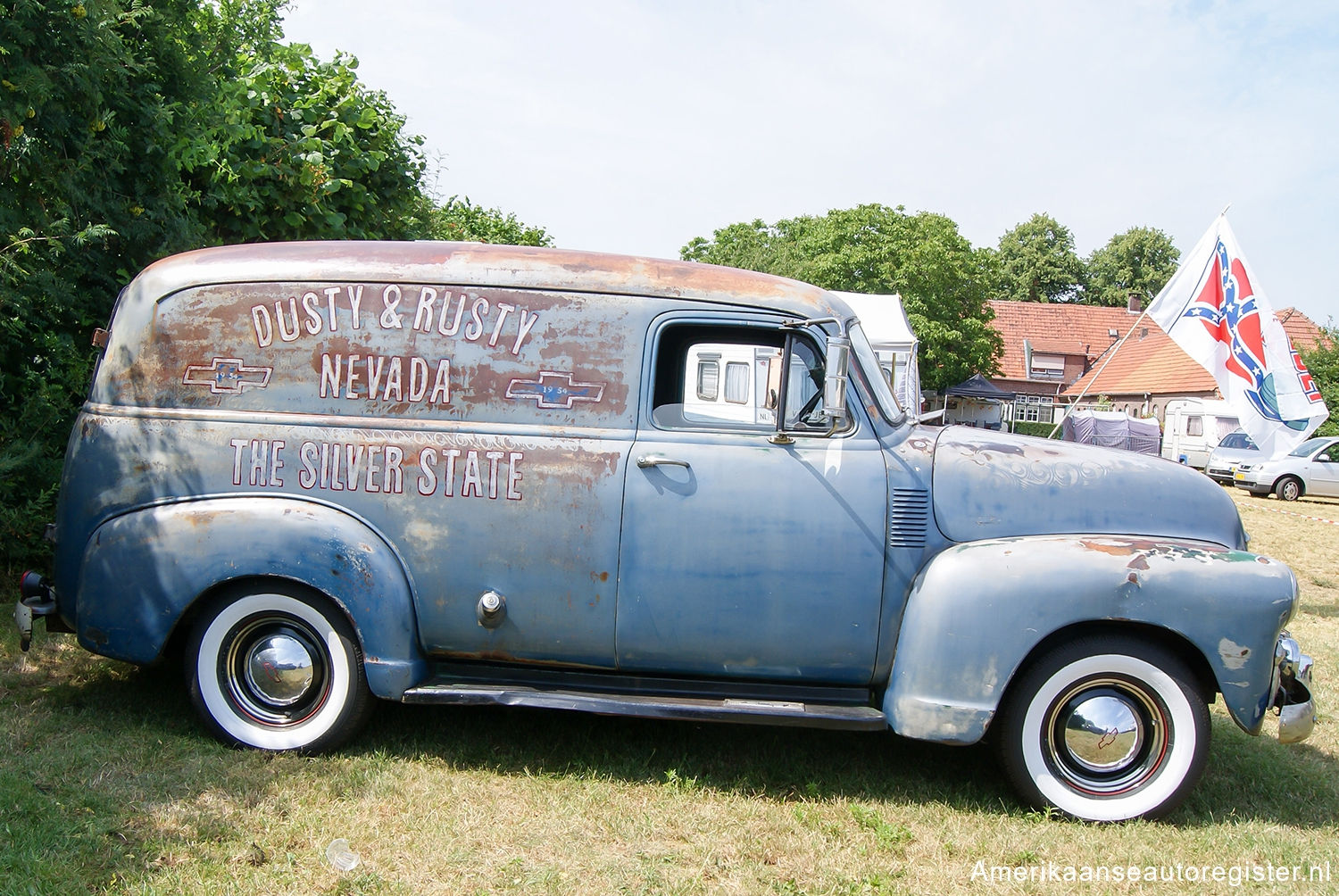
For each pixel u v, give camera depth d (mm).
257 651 3611
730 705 3477
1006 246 66812
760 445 3559
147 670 4324
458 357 3637
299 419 3643
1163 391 34875
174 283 3783
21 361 5230
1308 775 3945
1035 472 3643
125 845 2760
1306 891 2965
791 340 3615
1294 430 8414
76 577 3713
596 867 2859
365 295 3689
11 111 4230
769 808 3373
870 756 3957
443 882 2734
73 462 3754
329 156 7664
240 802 3096
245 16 7586
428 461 3576
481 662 3695
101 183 4949
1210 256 8633
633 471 3527
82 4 4395
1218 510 3666
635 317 3631
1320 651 6172
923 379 34562
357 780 3338
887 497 3529
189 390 3709
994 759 3760
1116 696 3422
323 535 3502
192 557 3531
